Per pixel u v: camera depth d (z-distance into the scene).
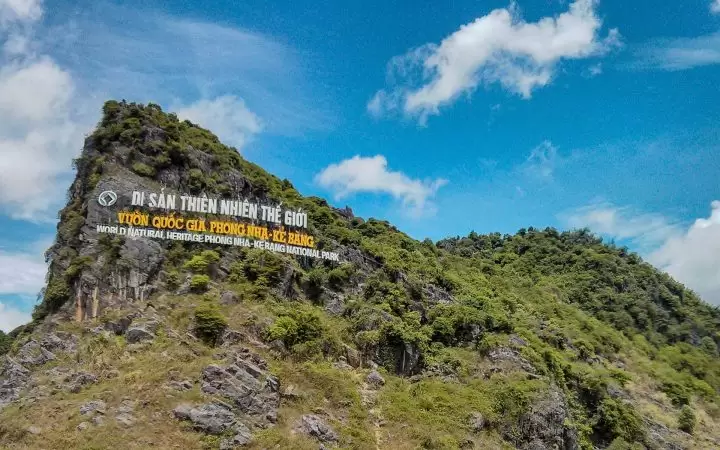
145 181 76.56
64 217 74.44
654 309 139.38
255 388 57.91
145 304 67.12
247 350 61.94
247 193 88.06
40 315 66.75
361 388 67.31
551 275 150.25
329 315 77.81
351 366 70.56
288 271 77.69
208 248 75.62
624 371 105.50
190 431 51.72
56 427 49.84
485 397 69.75
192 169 82.06
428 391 69.81
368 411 63.88
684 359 124.50
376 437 60.75
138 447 48.69
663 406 98.19
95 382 56.38
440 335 81.12
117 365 58.47
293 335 67.56
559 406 70.69
